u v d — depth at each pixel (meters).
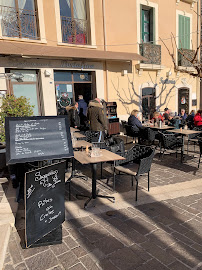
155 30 12.00
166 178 5.23
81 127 10.13
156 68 11.84
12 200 3.88
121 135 11.35
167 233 3.11
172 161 6.66
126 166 4.63
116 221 3.44
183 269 2.44
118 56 9.61
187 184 4.81
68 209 3.79
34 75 9.19
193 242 2.90
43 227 2.92
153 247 2.81
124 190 4.57
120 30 10.80
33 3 8.98
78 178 5.32
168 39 12.66
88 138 6.69
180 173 5.57
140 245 2.86
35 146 3.13
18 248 2.85
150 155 4.29
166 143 6.67
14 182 4.34
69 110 8.92
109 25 10.47
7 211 3.51
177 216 3.55
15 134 3.13
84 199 4.17
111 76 10.84
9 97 6.57
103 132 6.98
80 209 3.80
